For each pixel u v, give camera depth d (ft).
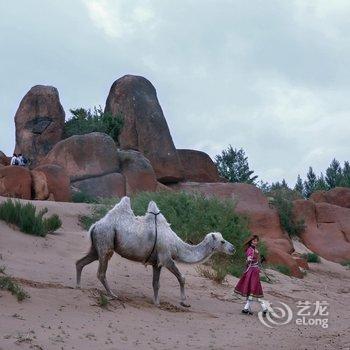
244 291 42.65
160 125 130.52
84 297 35.81
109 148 109.81
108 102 139.44
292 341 34.76
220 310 42.63
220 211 68.23
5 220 54.80
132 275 48.78
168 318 36.37
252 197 114.11
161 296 42.93
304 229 111.75
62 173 97.30
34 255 47.47
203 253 41.06
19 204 56.18
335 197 139.64
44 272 42.19
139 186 110.11
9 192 89.86
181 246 40.42
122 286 43.60
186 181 132.67
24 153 125.49
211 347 30.83
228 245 41.60
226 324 37.76
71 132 129.08
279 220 109.19
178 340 31.40
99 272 37.96
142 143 128.06
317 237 111.96
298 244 108.78
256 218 104.47
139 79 135.85
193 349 29.94
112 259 53.06
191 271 54.85
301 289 61.31
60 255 50.37
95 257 39.04
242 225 67.62
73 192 101.19
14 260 43.70
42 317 30.25
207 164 142.51
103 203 82.12
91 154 108.17
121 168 110.73
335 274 91.45
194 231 65.26
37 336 26.99
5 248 47.09
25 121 127.95
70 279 41.81
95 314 33.17
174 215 66.54
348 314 48.75
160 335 31.83
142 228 38.88
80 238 59.67
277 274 68.33
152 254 39.14
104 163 108.27
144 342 29.78
